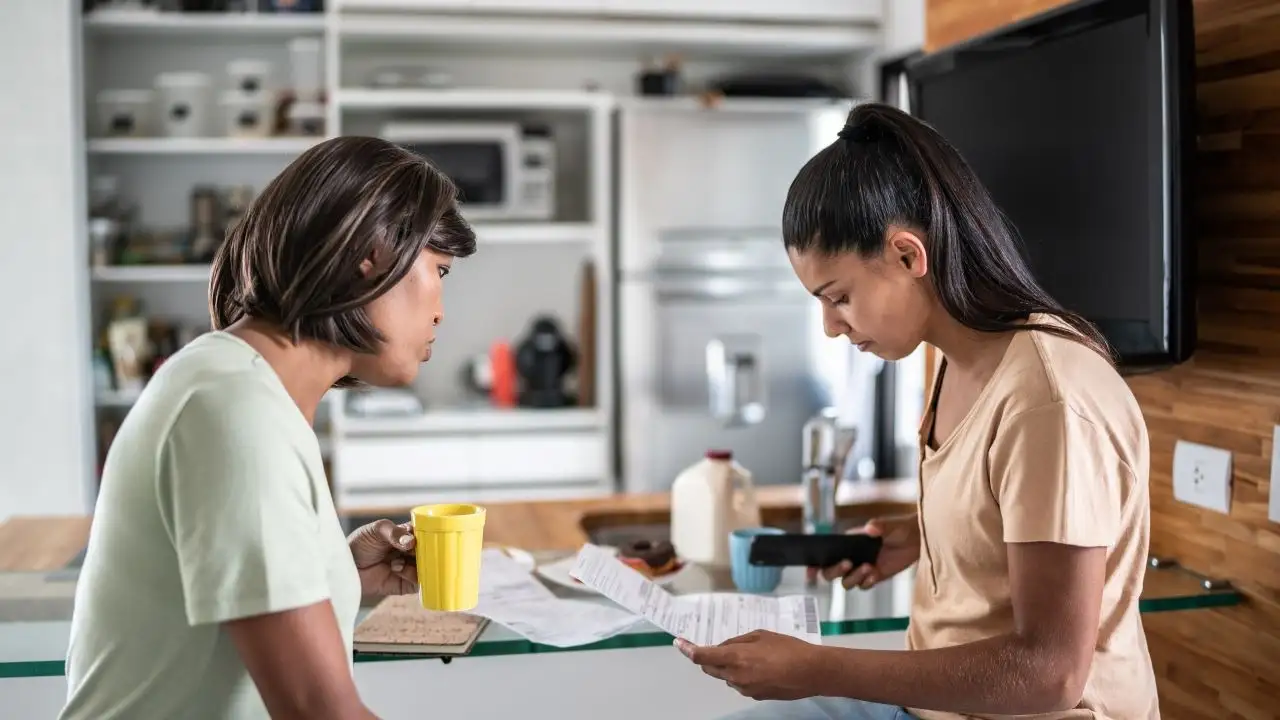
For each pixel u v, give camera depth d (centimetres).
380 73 443
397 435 409
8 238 378
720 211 418
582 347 430
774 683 130
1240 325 168
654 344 415
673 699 194
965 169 135
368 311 117
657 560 191
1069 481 124
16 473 382
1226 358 171
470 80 451
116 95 402
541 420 418
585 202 459
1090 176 177
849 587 174
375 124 441
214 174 434
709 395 420
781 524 255
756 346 420
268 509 105
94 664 112
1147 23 161
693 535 199
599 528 255
